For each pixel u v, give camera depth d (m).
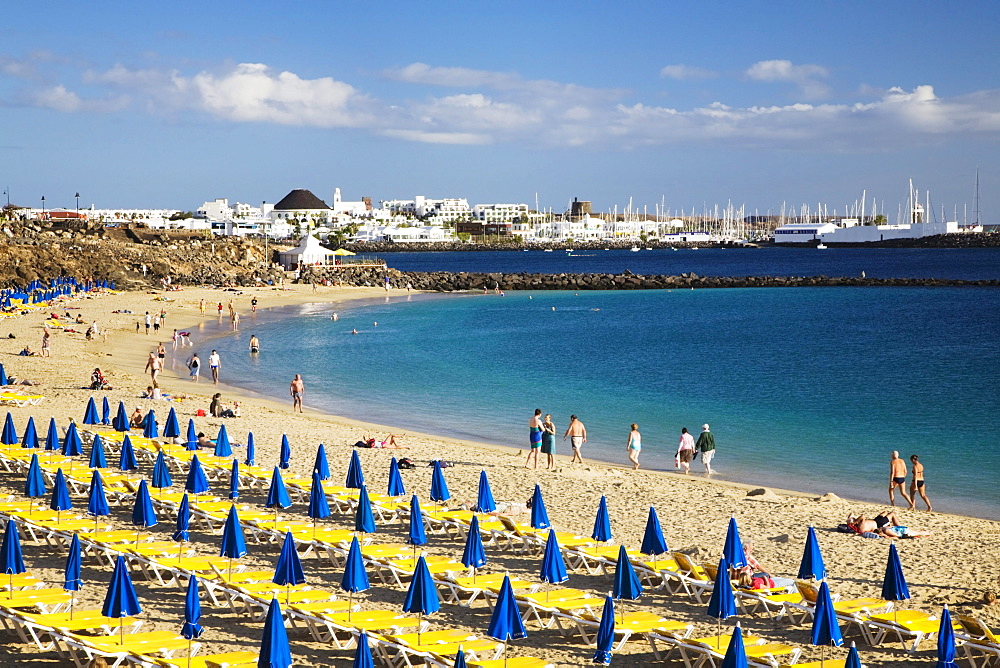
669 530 22.52
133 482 24.97
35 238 116.06
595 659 14.91
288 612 15.96
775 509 24.69
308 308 102.06
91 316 78.81
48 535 20.22
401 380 53.22
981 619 16.78
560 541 20.44
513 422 40.59
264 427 35.69
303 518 23.23
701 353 67.88
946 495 28.72
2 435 28.27
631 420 41.41
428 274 151.00
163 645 14.46
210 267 129.25
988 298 121.69
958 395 48.66
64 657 14.78
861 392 49.84
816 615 14.40
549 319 95.81
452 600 17.56
